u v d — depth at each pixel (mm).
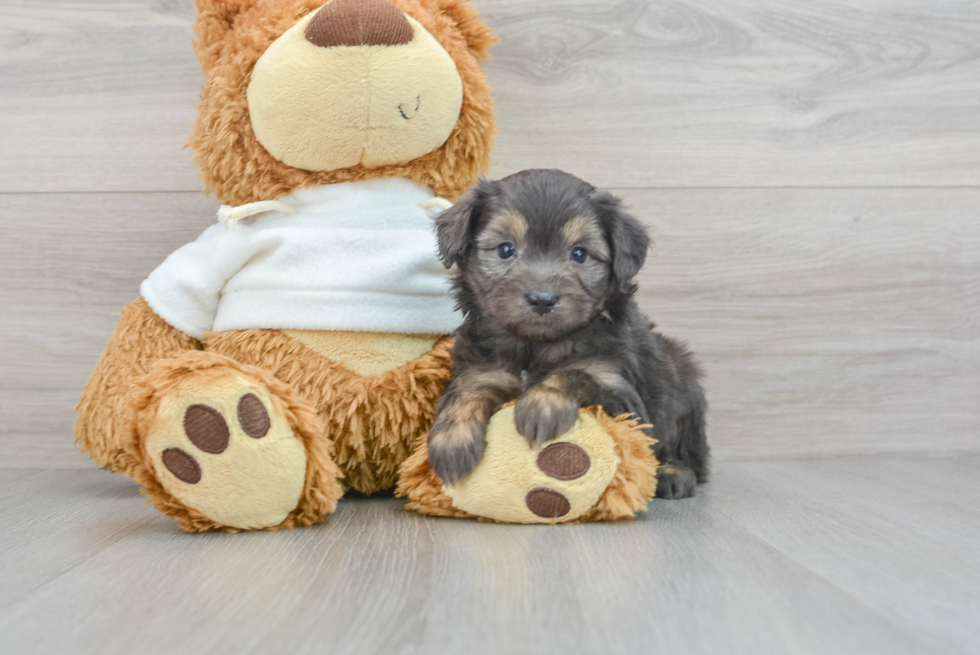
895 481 916
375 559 677
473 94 857
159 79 978
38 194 976
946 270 1024
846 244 1022
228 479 714
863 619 599
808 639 578
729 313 1018
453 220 793
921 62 1021
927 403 1027
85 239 980
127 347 856
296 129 818
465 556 682
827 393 1023
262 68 814
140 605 610
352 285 821
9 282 977
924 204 1023
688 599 618
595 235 777
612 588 631
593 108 1003
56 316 980
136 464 735
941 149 1023
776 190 1017
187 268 851
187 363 718
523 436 742
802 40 1013
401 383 821
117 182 980
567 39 998
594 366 779
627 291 793
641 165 1010
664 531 739
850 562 678
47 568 665
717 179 1013
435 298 841
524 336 767
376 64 800
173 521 770
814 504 824
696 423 905
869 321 1023
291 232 830
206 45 854
